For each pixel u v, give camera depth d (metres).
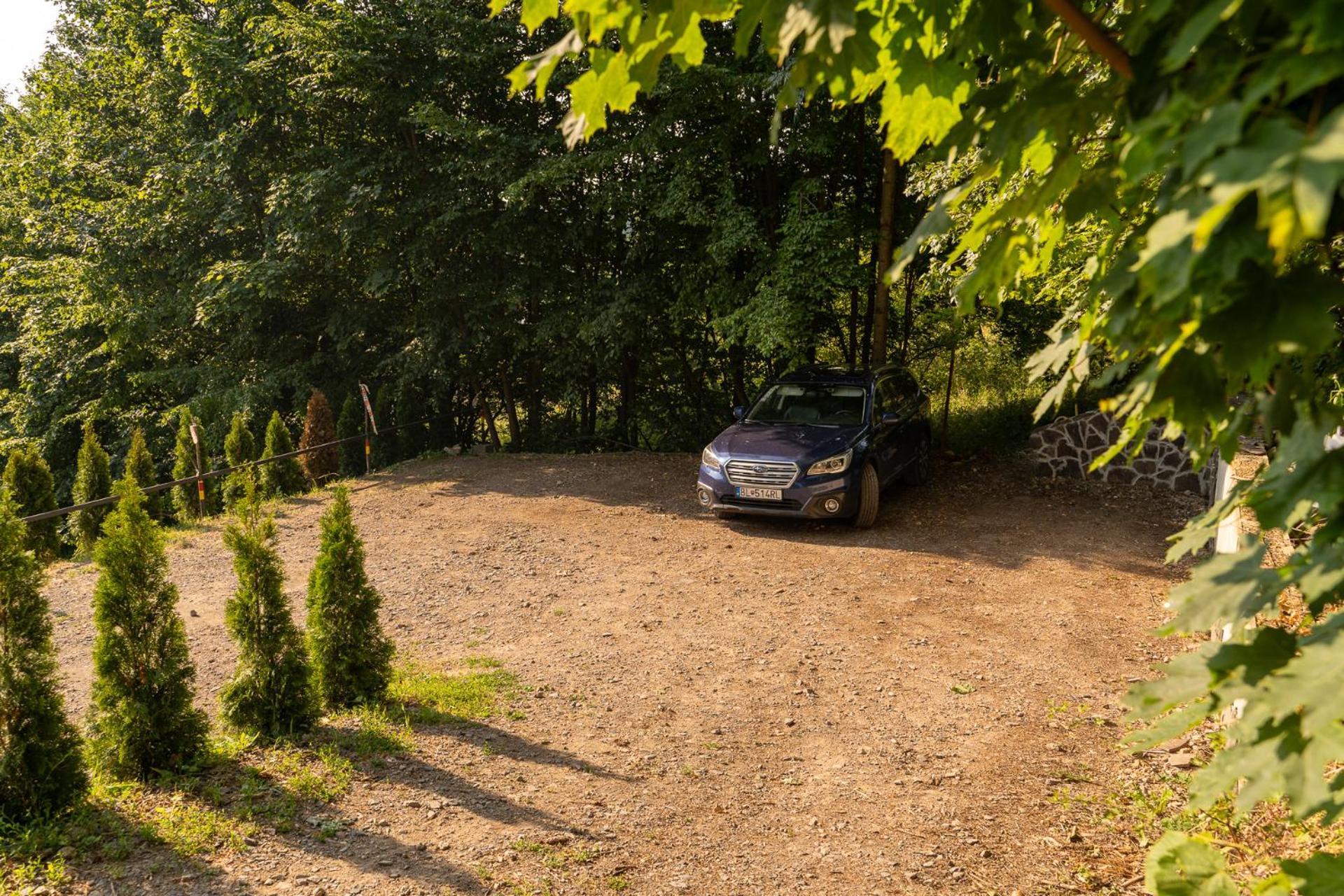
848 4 1.10
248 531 5.90
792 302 13.34
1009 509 11.77
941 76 1.55
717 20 1.49
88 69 19.80
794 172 15.86
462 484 14.38
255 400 16.97
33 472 11.97
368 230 16.00
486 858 4.43
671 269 16.23
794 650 7.50
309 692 5.98
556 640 7.86
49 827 4.42
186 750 5.28
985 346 17.80
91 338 19.77
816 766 5.57
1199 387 1.31
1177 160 1.07
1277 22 1.04
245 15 16.66
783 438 11.24
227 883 4.10
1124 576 9.08
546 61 1.45
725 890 4.25
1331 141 0.71
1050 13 1.47
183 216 17.27
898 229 14.98
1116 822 4.68
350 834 4.61
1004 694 6.52
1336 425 1.20
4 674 4.53
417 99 15.82
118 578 5.21
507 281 16.34
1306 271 1.02
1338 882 1.08
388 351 18.67
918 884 4.27
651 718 6.29
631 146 13.99
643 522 11.74
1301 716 1.05
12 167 19.98
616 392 19.09
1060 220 1.75
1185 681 1.17
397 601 9.00
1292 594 4.32
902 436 12.34
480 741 5.84
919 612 8.25
